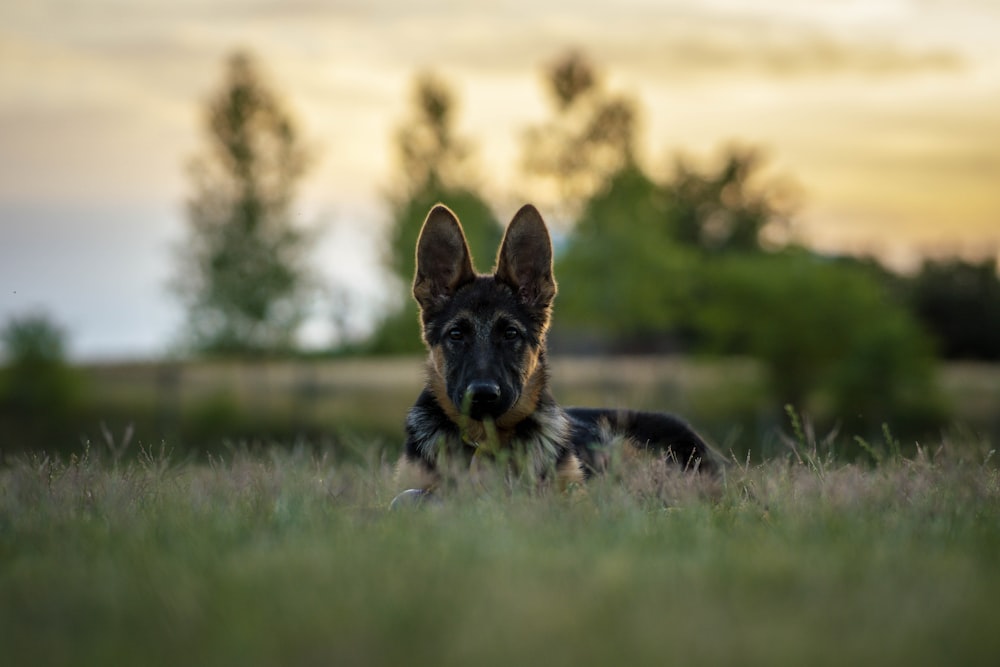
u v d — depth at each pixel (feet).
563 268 192.03
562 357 284.41
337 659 12.97
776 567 17.24
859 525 21.01
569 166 194.39
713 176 395.96
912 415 169.48
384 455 32.86
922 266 312.50
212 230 171.53
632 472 25.86
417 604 14.85
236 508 23.39
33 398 159.94
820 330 188.85
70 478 25.94
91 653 13.58
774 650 13.07
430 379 30.76
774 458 29.22
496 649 13.19
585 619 14.24
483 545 18.78
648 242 190.08
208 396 179.83
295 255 172.45
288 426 152.35
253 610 14.83
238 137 171.42
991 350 298.97
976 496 23.66
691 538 20.06
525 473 26.35
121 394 187.32
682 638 13.47
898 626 14.03
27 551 20.15
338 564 17.33
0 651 13.85
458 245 31.32
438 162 191.62
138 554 18.62
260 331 173.06
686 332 303.89
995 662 12.85
